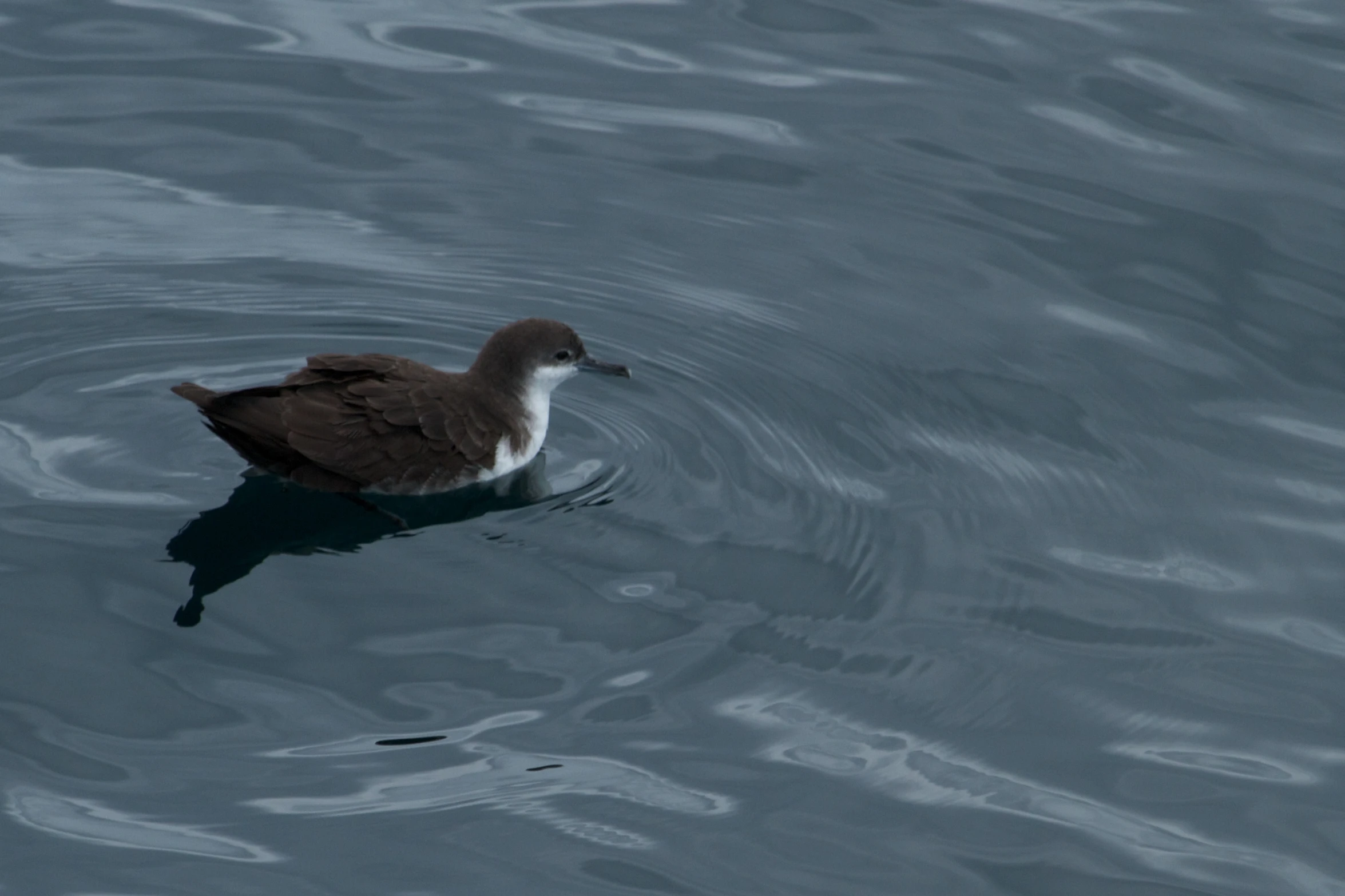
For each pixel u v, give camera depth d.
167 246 17.03
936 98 19.89
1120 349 16.19
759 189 18.44
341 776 10.82
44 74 19.56
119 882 9.86
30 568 12.50
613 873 10.16
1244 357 16.08
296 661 11.84
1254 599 13.05
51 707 11.24
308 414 13.09
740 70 20.39
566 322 16.45
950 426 15.13
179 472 13.76
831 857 10.40
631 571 12.99
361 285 16.73
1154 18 21.50
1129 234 17.72
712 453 14.69
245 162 18.41
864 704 11.71
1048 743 11.52
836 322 16.53
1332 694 12.09
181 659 11.76
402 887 9.99
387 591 12.62
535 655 12.01
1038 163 18.73
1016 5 21.80
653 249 17.52
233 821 10.42
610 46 20.83
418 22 21.20
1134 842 10.70
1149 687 12.09
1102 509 14.09
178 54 20.16
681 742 11.26
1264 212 17.94
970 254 17.50
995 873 10.37
